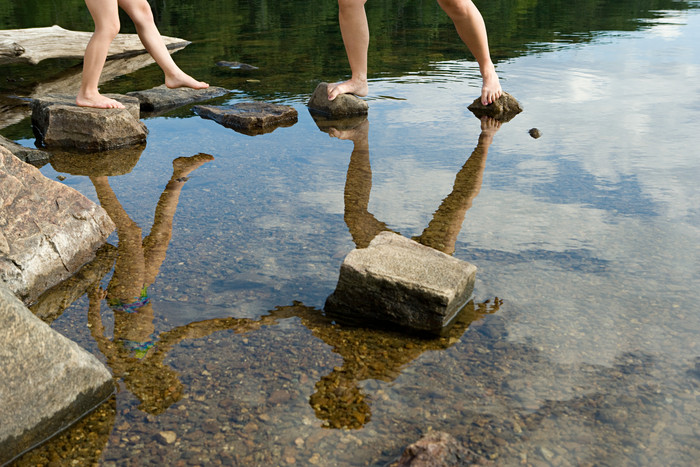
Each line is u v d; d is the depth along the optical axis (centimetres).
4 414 154
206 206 304
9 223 234
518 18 1053
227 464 149
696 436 156
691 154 367
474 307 214
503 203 302
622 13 1090
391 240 239
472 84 579
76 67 683
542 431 158
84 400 169
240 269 242
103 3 402
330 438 157
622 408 166
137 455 153
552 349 191
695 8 1146
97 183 340
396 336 203
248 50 773
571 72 613
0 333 158
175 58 723
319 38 870
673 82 563
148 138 430
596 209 291
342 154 387
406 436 158
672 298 216
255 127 455
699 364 183
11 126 455
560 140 404
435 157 377
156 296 224
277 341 199
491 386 176
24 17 1159
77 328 207
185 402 171
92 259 254
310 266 244
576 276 232
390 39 860
